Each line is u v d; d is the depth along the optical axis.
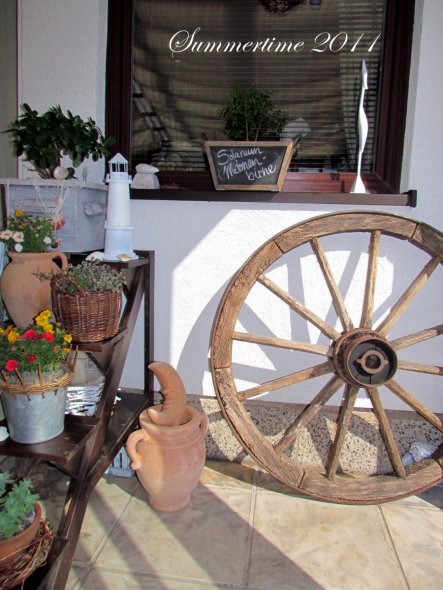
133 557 1.33
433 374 1.66
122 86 1.84
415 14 1.69
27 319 1.33
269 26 1.82
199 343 1.83
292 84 1.84
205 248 1.78
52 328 1.17
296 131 1.86
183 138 1.90
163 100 1.89
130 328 1.55
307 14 1.79
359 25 1.78
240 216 1.75
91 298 1.21
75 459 1.25
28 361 1.09
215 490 1.64
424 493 1.68
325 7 1.78
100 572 1.27
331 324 1.77
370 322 1.58
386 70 1.75
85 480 1.27
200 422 1.54
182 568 1.29
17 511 1.01
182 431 1.45
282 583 1.25
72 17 1.73
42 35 1.75
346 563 1.33
